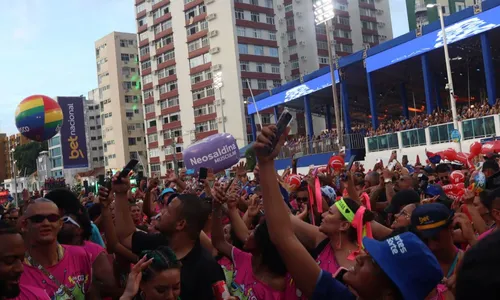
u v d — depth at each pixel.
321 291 2.46
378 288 2.08
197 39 65.88
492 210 3.91
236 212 4.46
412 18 55.75
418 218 3.58
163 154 71.69
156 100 72.38
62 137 40.47
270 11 65.69
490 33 31.02
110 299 3.93
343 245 3.68
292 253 2.51
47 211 3.53
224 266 4.16
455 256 3.58
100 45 84.00
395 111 61.41
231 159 8.94
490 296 1.12
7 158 119.12
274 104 46.72
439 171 8.66
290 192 6.85
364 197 5.67
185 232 3.35
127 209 4.04
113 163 82.50
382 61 34.31
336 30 75.06
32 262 3.53
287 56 72.12
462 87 50.94
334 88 29.84
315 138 41.47
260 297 3.55
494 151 13.09
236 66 61.66
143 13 74.06
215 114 63.78
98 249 4.11
